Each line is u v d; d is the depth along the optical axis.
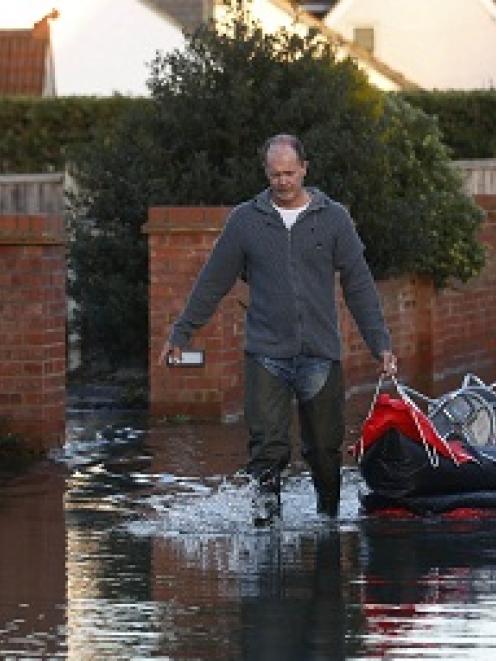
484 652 15.48
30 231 27.06
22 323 27.05
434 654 15.42
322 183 34.06
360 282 21.44
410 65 89.19
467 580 18.30
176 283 30.58
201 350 30.66
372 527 21.28
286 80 34.59
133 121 34.78
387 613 16.86
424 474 21.91
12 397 27.06
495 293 41.94
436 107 57.84
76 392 33.97
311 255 21.16
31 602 17.38
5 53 70.44
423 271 37.75
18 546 20.11
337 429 21.59
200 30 34.88
